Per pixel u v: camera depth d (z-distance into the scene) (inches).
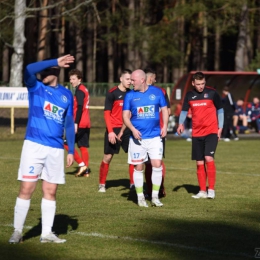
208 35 3225.9
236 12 2500.0
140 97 657.0
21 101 1653.5
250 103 1974.7
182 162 1128.2
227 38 3846.0
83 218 586.6
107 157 758.5
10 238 482.9
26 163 473.4
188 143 1600.6
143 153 659.4
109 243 486.0
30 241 490.0
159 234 518.9
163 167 721.6
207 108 714.8
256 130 1940.2
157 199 665.0
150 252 459.5
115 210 634.8
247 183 848.9
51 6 2129.7
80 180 870.4
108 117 748.6
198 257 446.0
